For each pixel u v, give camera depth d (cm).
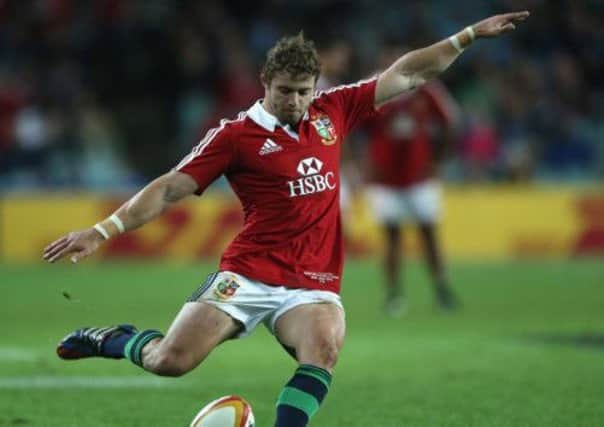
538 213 6594
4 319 4253
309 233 1950
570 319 4188
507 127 7350
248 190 1953
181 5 7775
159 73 7569
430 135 4534
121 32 7694
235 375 2997
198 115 7456
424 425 2328
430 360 3247
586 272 5881
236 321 1934
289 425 1780
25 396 2659
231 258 1959
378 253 6544
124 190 7156
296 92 1866
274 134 1928
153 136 7412
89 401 2598
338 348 1881
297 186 1931
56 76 7469
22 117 7075
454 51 2070
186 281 5550
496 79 7562
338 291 1970
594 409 2481
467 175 7050
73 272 6050
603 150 7350
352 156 4997
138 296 4956
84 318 4253
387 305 4469
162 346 1920
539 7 7912
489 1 7988
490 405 2544
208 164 1925
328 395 2686
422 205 4494
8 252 6581
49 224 6575
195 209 6581
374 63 7044
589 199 6588
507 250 6581
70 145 7194
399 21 7888
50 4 7806
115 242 6600
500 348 3469
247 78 7288
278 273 1938
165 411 2483
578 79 7625
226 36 7644
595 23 7931
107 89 7594
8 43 7719
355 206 6506
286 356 3350
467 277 5716
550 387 2770
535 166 7225
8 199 6594
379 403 2581
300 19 7888
